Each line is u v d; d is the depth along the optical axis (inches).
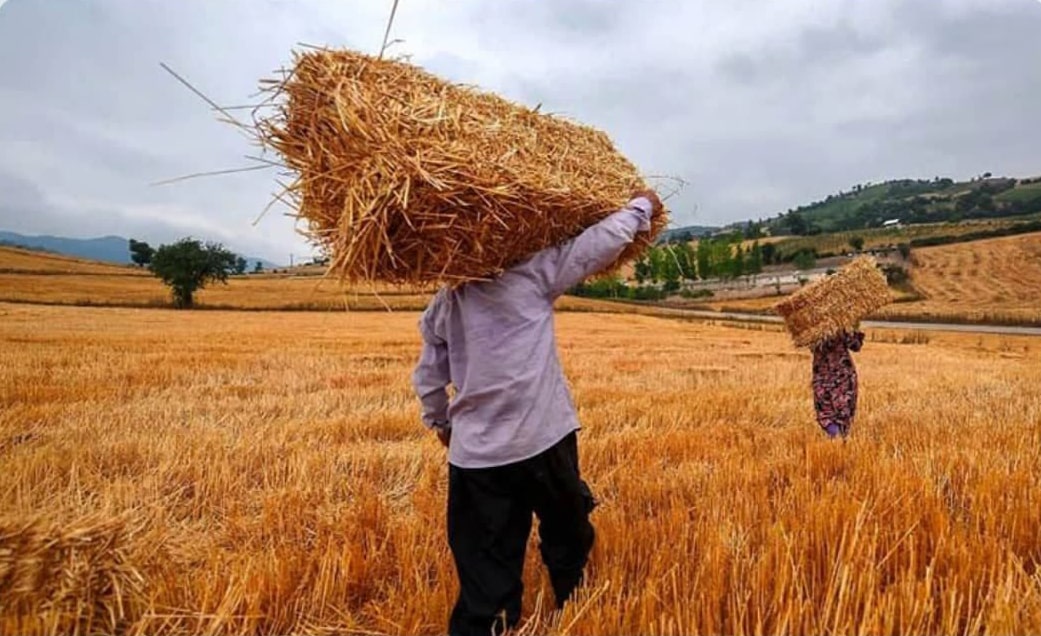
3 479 176.7
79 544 105.9
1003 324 2310.5
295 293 2755.9
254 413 331.9
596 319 1905.8
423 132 99.9
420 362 116.3
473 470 107.0
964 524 145.1
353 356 680.4
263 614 110.0
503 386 105.6
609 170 129.0
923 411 335.6
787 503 152.2
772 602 102.0
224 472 192.2
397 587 124.0
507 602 107.1
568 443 111.3
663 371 579.5
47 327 1170.6
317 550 131.1
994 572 112.2
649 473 194.9
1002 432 247.8
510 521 108.2
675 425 285.0
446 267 101.3
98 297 2461.9
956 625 98.3
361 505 157.2
